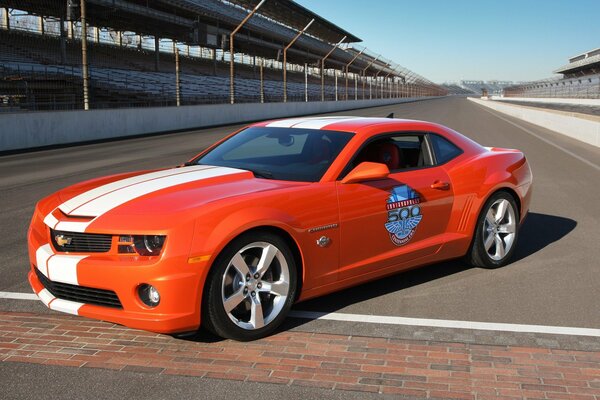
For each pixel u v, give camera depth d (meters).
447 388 2.83
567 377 2.95
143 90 36.16
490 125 28.72
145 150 16.17
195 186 3.57
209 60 59.66
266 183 3.65
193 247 3.05
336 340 3.41
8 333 3.50
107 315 3.14
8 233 6.25
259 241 3.34
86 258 3.16
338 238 3.71
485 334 3.51
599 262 5.10
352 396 2.75
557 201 8.21
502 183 4.75
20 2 30.86
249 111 35.16
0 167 12.29
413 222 4.19
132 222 3.12
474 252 4.75
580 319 3.76
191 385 2.85
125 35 49.66
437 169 4.47
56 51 35.47
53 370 3.00
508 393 2.78
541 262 5.11
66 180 10.23
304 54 72.12
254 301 3.35
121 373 2.97
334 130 4.21
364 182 3.90
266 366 3.06
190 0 44.16
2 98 24.88
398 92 110.88
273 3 57.19
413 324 3.66
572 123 21.52
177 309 3.05
